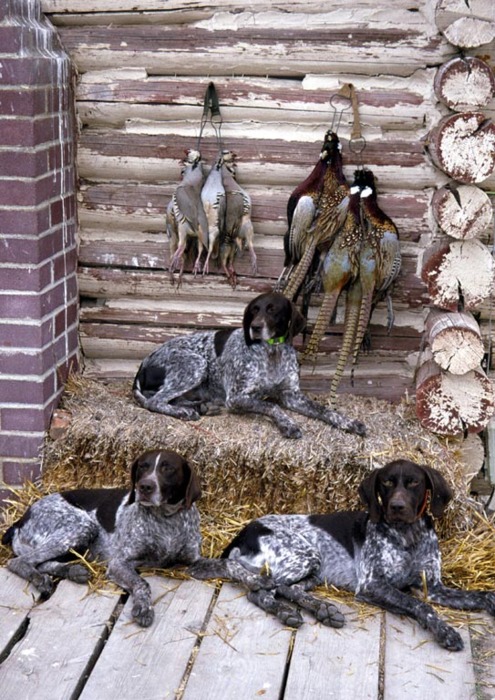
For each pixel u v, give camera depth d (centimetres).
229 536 395
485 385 409
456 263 406
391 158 422
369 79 420
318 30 416
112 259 440
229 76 425
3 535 388
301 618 345
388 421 418
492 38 399
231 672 325
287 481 400
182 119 429
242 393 420
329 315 418
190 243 436
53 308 416
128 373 449
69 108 424
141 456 361
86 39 423
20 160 392
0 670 325
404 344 437
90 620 346
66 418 412
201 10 419
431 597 359
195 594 359
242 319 438
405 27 413
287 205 424
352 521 371
